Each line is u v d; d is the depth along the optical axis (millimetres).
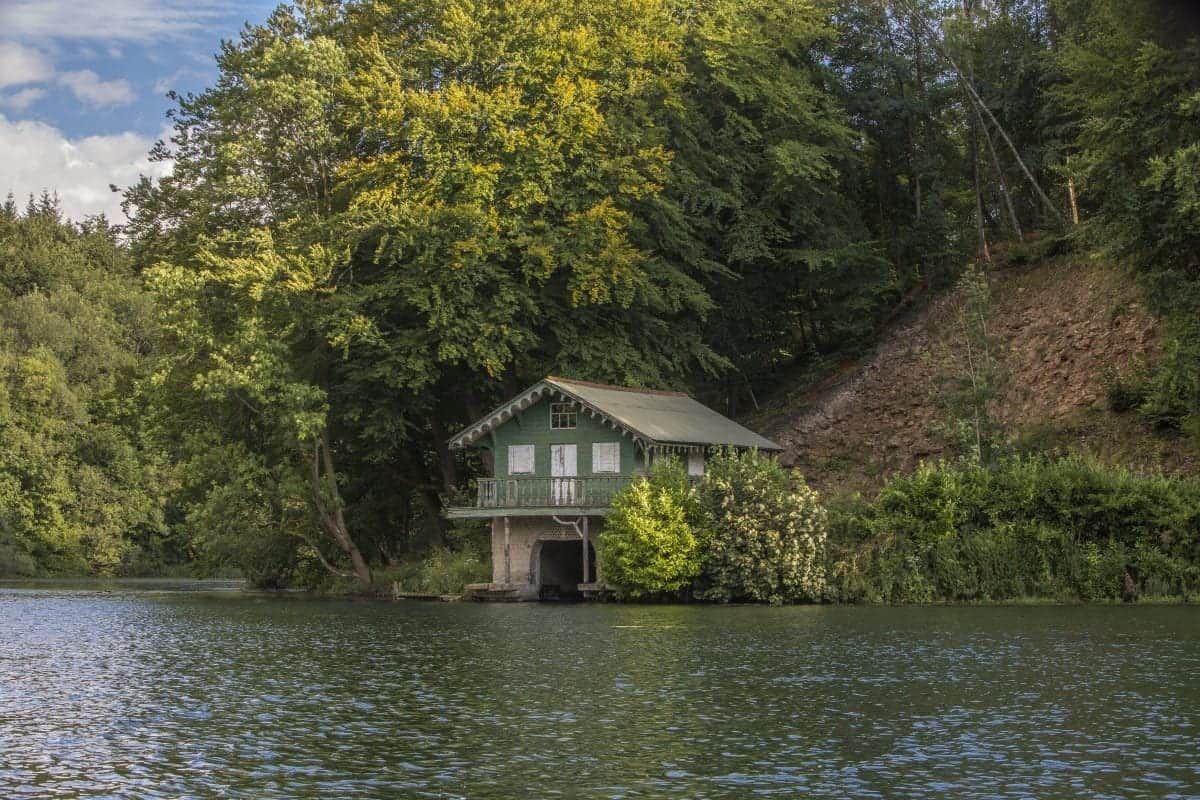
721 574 47531
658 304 61375
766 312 75125
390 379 55375
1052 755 17922
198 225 59094
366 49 58625
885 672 26281
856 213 73125
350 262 57812
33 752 19016
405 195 56000
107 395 65938
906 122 74688
